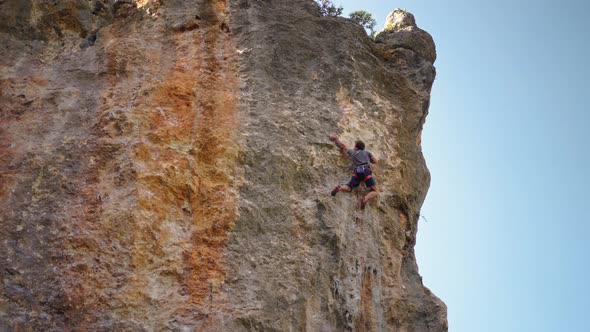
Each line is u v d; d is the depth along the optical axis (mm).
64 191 12953
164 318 12070
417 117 16547
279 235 13484
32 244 12320
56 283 11961
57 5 15766
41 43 15414
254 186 13797
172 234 12852
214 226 13109
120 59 14852
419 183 16031
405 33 17797
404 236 15273
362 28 17188
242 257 12977
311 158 14617
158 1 16047
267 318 12469
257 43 15742
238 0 16453
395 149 15773
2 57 14977
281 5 16766
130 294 12078
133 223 12633
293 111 15070
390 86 16719
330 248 13750
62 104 14219
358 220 14492
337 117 15375
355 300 13656
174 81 14641
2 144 13516
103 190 12992
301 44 16156
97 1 16266
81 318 11773
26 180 13031
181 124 14078
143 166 13281
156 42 15391
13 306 11742
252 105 14797
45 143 13570
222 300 12438
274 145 14359
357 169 14516
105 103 14211
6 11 15430
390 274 14688
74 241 12344
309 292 13086
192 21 15789
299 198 14102
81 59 15125
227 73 15164
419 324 14562
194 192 13359
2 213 12602
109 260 12297
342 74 16047
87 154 13398
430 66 17547
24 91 14398
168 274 12484
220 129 14188
